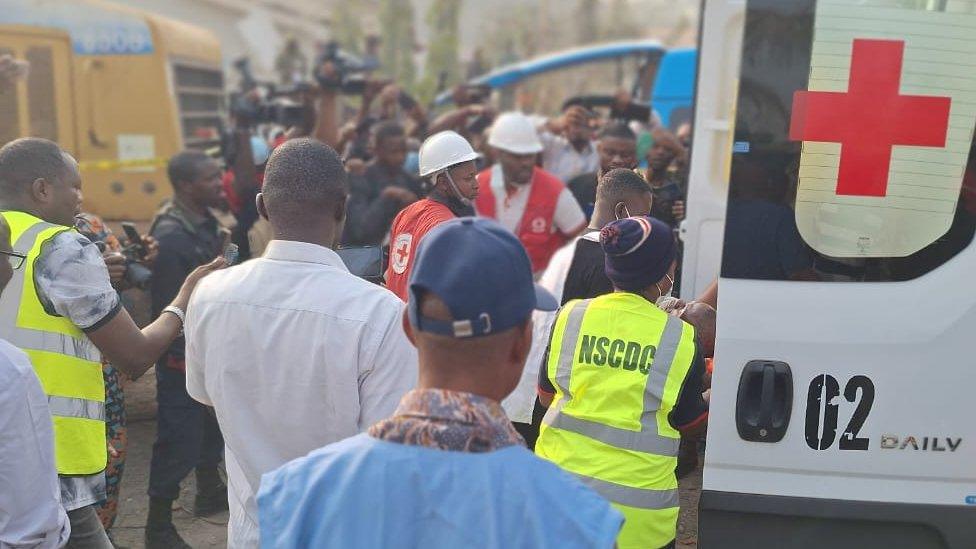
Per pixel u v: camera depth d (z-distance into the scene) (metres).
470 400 1.31
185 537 3.90
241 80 12.96
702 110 4.18
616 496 2.28
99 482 2.61
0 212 2.50
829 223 2.29
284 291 1.99
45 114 8.41
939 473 2.38
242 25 19.30
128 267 3.49
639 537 2.29
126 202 8.92
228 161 5.48
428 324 1.32
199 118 10.20
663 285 2.52
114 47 8.70
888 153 2.26
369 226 5.40
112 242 3.58
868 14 2.21
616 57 12.80
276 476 1.34
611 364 2.35
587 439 2.33
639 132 7.61
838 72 2.23
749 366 2.36
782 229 2.30
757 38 2.24
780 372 2.35
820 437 2.37
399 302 1.99
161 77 8.89
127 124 8.88
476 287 1.29
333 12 20.88
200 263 4.11
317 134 6.92
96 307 2.45
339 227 2.11
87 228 3.48
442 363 1.33
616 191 3.26
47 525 1.90
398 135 5.79
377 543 1.26
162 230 4.07
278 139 6.95
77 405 2.53
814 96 2.25
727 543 2.45
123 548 3.78
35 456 1.87
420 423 1.30
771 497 2.41
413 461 1.28
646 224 2.36
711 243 4.23
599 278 3.25
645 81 11.12
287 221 2.03
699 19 4.36
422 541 1.26
